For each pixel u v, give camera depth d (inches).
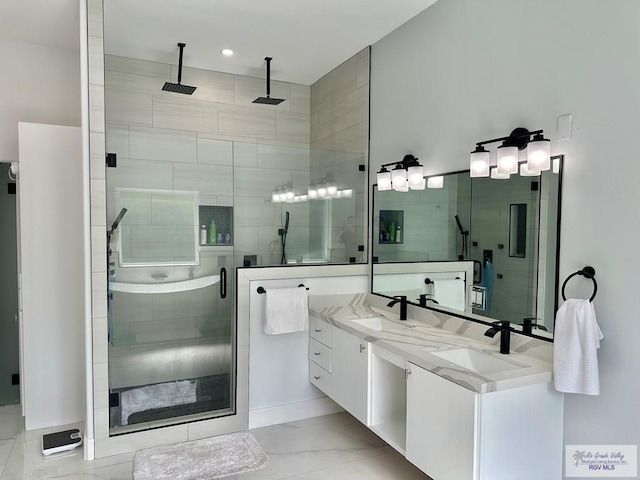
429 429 79.7
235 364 120.8
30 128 117.6
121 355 110.7
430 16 109.7
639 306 66.8
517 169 86.1
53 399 122.2
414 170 112.2
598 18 71.4
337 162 141.8
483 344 91.4
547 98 80.1
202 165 123.7
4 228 138.3
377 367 99.7
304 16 115.5
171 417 116.5
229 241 126.3
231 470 88.4
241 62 148.2
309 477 97.7
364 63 137.1
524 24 84.6
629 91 67.3
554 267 79.4
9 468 100.9
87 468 101.1
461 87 100.3
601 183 71.6
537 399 74.5
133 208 113.2
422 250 112.8
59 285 121.8
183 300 118.8
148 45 133.8
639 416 67.1
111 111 142.5
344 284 134.0
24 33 127.1
